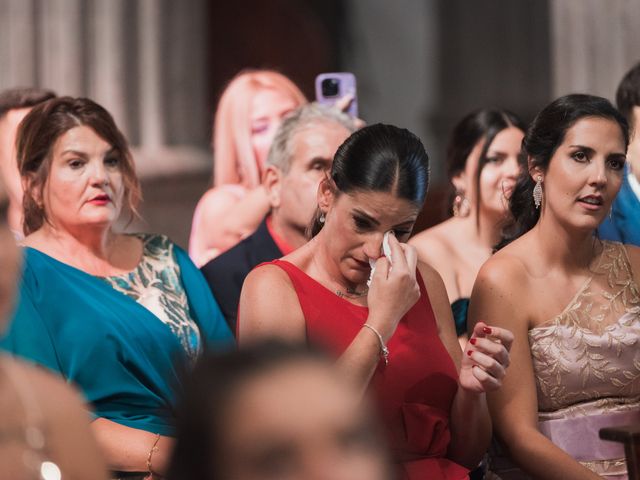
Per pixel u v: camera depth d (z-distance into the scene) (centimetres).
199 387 244
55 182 670
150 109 1616
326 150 732
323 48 2175
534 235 639
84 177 670
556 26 1602
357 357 538
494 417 615
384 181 547
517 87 2178
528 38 2167
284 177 745
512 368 613
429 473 565
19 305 622
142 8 1603
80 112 680
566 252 630
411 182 550
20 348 616
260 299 568
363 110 2248
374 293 553
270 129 942
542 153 628
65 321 636
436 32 2270
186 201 1666
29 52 1486
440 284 616
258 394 241
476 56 2225
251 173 942
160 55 1622
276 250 756
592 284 633
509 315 621
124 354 639
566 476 592
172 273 705
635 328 627
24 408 376
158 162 1611
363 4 2244
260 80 959
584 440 618
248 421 239
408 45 2270
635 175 757
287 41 2120
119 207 688
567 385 622
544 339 623
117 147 687
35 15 1494
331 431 239
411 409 573
